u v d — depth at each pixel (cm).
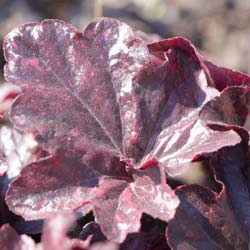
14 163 32
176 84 31
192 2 91
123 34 31
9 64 30
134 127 31
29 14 85
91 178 29
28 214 28
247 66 82
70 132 30
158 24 86
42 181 28
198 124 30
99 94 31
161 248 31
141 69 31
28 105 29
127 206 28
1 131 34
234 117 32
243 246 30
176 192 29
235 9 91
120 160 30
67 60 31
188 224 29
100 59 31
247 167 31
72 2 88
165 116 31
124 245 30
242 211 30
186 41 31
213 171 31
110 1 86
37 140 29
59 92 30
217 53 85
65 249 26
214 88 31
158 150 30
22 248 27
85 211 29
